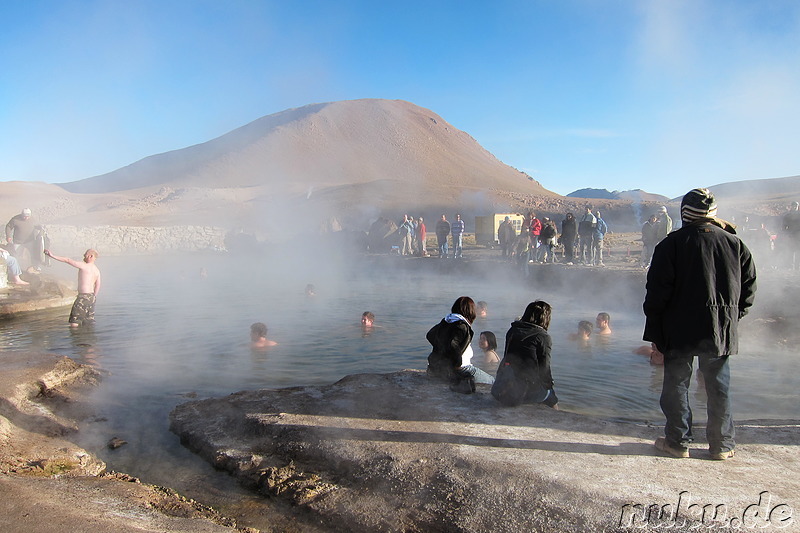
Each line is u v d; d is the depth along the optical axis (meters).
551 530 3.26
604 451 4.25
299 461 4.50
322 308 13.47
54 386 6.60
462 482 3.82
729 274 3.88
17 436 5.07
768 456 4.16
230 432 5.16
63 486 3.96
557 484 3.67
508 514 3.44
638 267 17.34
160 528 3.34
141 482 4.45
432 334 6.30
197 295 16.05
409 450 4.36
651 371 7.79
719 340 3.85
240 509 3.98
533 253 21.75
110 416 5.86
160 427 5.59
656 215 16.48
